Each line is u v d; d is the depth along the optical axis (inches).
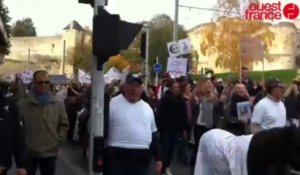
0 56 1815.9
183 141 587.5
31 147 318.0
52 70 5536.4
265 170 183.0
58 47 5570.9
